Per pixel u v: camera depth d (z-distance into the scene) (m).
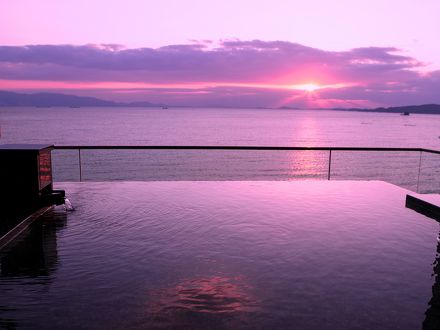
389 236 2.73
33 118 131.75
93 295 1.78
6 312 1.62
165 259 2.23
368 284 1.93
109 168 32.06
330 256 2.31
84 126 83.25
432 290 1.88
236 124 103.56
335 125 111.38
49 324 1.53
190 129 77.69
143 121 114.25
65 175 27.61
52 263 2.16
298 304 1.71
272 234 2.72
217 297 1.76
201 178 32.50
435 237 2.71
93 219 3.06
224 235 2.68
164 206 3.53
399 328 1.52
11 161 3.23
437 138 66.12
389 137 66.88
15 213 3.07
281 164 40.25
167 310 1.64
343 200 3.90
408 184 30.62
